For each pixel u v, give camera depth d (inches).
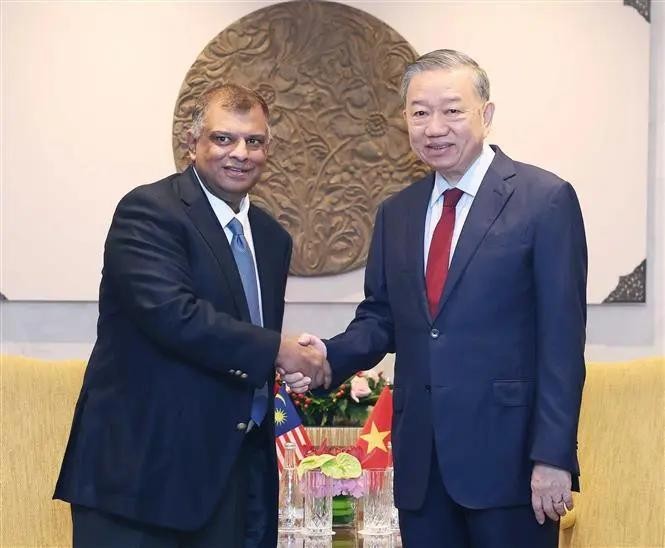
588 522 141.3
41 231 187.0
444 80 104.7
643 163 187.6
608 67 188.1
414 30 189.2
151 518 101.5
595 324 189.0
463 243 102.8
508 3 188.9
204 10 188.7
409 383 104.7
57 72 187.6
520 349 101.6
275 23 187.8
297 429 143.6
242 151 108.0
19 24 187.2
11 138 187.0
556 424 97.6
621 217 187.6
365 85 187.9
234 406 105.4
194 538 106.8
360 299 189.2
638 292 187.0
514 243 101.6
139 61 188.2
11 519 132.6
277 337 105.0
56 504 135.1
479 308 101.2
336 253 187.3
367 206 187.6
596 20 188.2
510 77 188.7
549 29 188.7
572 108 188.4
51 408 137.2
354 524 140.4
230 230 111.3
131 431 103.7
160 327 103.0
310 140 187.6
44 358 187.8
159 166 188.4
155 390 104.3
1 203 186.5
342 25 188.2
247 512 111.3
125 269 105.5
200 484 103.3
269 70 187.6
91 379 108.0
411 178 187.5
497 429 100.3
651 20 189.0
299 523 131.3
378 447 137.0
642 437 138.2
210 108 109.7
